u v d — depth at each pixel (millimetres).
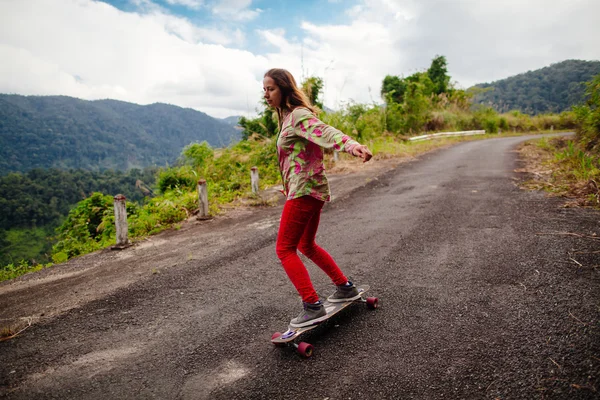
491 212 5691
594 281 3076
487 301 2932
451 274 3531
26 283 4418
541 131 38375
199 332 2844
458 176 9445
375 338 2549
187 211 7637
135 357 2551
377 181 9695
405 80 30297
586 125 9820
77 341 2834
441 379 2057
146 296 3645
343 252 4461
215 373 2303
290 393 2055
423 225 5320
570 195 6141
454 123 29234
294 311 3092
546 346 2270
